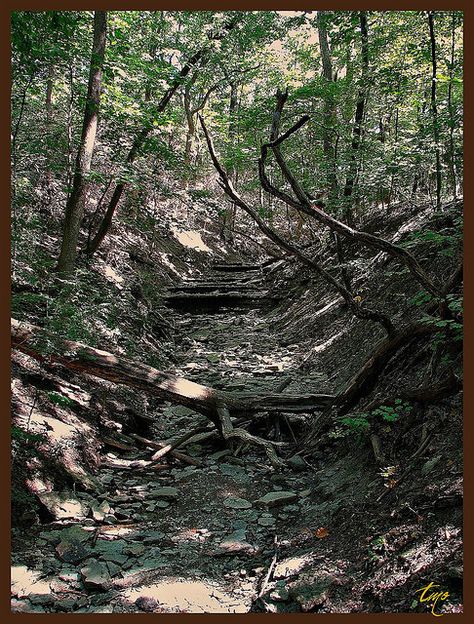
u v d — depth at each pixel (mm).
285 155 11711
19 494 3807
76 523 3846
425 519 2965
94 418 5273
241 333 10742
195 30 11898
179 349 9656
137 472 4930
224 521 4012
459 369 4027
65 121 9102
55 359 4984
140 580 3203
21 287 6137
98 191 11914
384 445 4141
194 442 5598
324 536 3471
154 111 8344
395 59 9406
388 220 9344
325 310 9242
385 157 8430
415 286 6461
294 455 5137
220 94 21875
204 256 17172
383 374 5121
